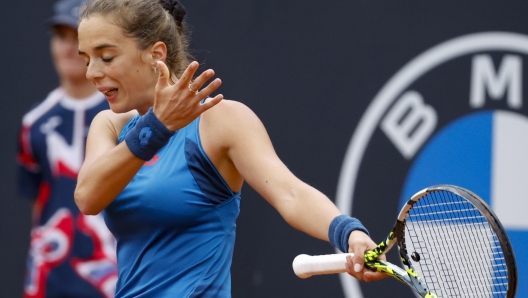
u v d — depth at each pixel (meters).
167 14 8.50
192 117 7.63
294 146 16.08
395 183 16.00
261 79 16.14
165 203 8.03
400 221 7.35
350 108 16.06
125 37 8.06
